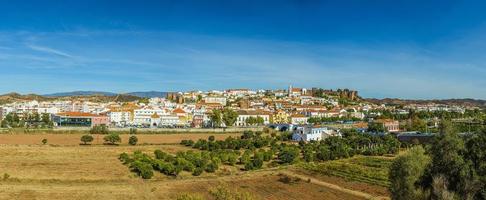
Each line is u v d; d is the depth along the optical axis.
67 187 122.56
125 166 157.38
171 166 148.75
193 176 150.88
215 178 147.88
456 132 64.50
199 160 162.75
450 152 61.81
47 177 134.38
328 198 119.56
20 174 136.25
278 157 196.88
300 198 119.25
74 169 148.50
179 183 135.38
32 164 153.88
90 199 109.88
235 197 95.25
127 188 124.81
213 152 190.62
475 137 62.69
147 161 160.62
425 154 78.38
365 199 118.00
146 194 117.88
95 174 142.12
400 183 76.31
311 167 170.00
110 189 122.31
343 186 135.38
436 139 64.56
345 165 174.38
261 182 141.88
